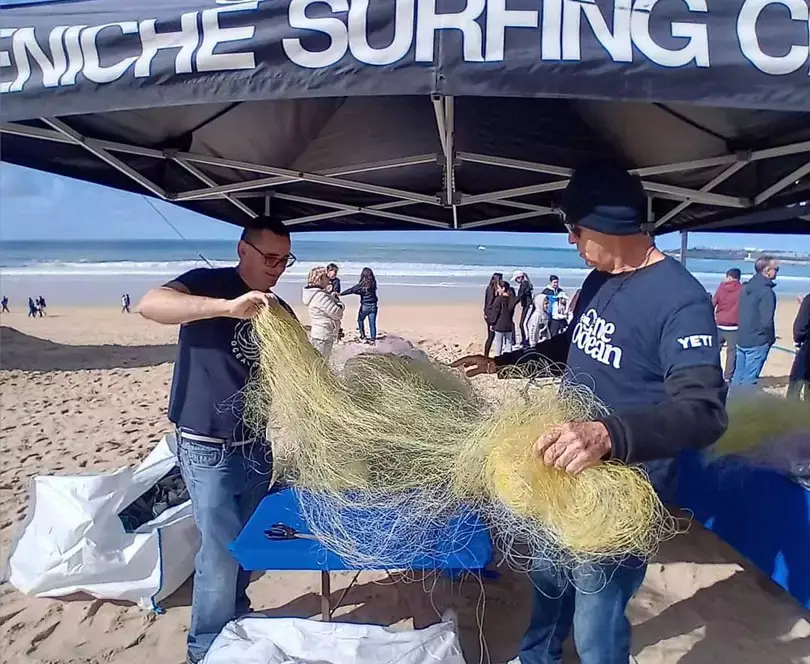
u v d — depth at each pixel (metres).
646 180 3.10
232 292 2.21
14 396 7.43
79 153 2.72
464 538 1.84
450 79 1.29
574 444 1.38
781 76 1.25
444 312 18.23
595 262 1.75
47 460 4.90
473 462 1.74
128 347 11.55
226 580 2.22
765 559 2.78
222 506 2.18
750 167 2.91
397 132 2.80
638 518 1.45
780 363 10.31
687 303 1.54
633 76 1.27
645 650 2.48
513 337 10.26
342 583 2.97
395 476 1.88
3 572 3.01
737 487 2.99
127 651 2.46
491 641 2.50
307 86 1.34
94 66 1.44
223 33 1.36
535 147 2.86
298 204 3.79
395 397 2.03
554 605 2.07
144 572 2.76
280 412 1.96
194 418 2.15
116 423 6.14
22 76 1.49
